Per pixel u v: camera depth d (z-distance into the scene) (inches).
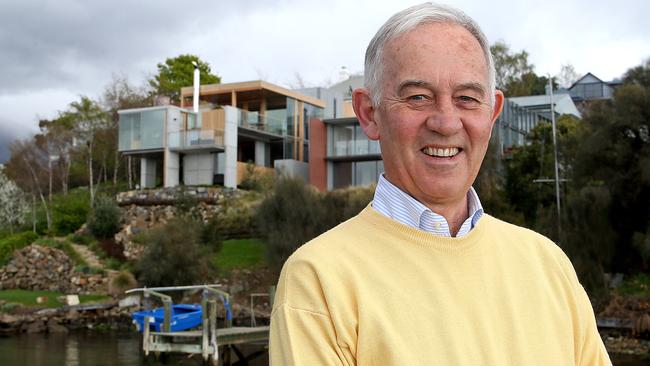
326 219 994.1
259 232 1068.5
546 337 72.7
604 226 841.5
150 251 1035.9
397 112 74.5
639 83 921.5
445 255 71.9
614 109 886.4
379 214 74.7
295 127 1481.3
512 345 70.5
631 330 749.3
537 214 938.1
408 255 71.3
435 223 73.9
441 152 74.5
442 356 66.7
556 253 82.0
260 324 941.2
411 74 73.5
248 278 1045.8
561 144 1022.4
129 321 1007.6
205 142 1314.0
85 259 1222.9
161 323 740.7
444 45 73.8
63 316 1008.9
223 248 1160.2
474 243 73.9
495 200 1004.6
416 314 68.2
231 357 708.7
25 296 1127.6
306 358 65.3
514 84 2170.3
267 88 1418.6
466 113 74.7
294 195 1013.8
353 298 68.5
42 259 1216.2
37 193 1824.6
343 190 1059.3
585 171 901.2
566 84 2751.0
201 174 1341.0
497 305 72.1
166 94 2220.7
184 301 1004.6
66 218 1406.3
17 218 1599.4
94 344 806.5
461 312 69.8
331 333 66.3
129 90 2117.4
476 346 68.5
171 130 1344.7
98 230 1291.8
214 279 1042.1
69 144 1865.2
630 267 861.8
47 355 708.7
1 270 1221.1
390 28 76.1
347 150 1379.2
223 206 1228.5
